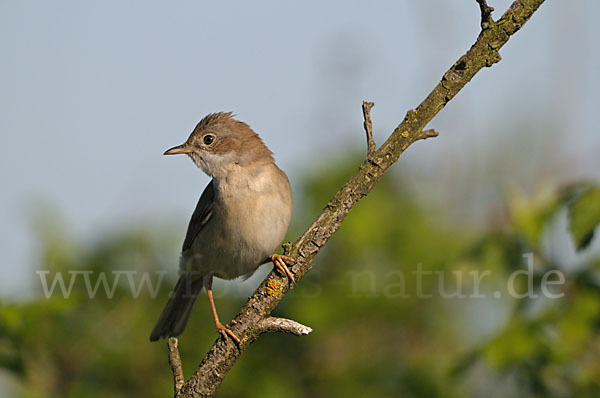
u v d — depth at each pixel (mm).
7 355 9039
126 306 10961
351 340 11289
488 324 11281
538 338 8141
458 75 6414
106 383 10570
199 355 10688
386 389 10891
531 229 8570
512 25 6285
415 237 11633
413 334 11375
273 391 10367
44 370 10305
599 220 7520
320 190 11844
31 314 8836
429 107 6426
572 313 8062
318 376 10836
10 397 10148
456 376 8523
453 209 12203
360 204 11820
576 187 8547
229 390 10422
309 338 10781
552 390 8469
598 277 8281
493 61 6332
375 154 6512
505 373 8672
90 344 10625
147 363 10656
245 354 10648
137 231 11336
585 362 8469
